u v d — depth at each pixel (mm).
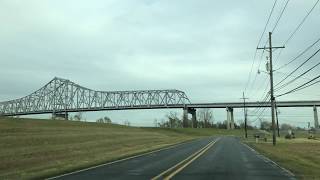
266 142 83250
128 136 76562
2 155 33625
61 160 33156
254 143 76188
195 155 38781
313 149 54469
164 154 40375
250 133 182125
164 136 102250
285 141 89312
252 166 27312
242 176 21234
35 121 74188
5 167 27422
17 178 21000
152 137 86438
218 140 92062
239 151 46500
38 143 45500
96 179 19812
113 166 27141
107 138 64625
